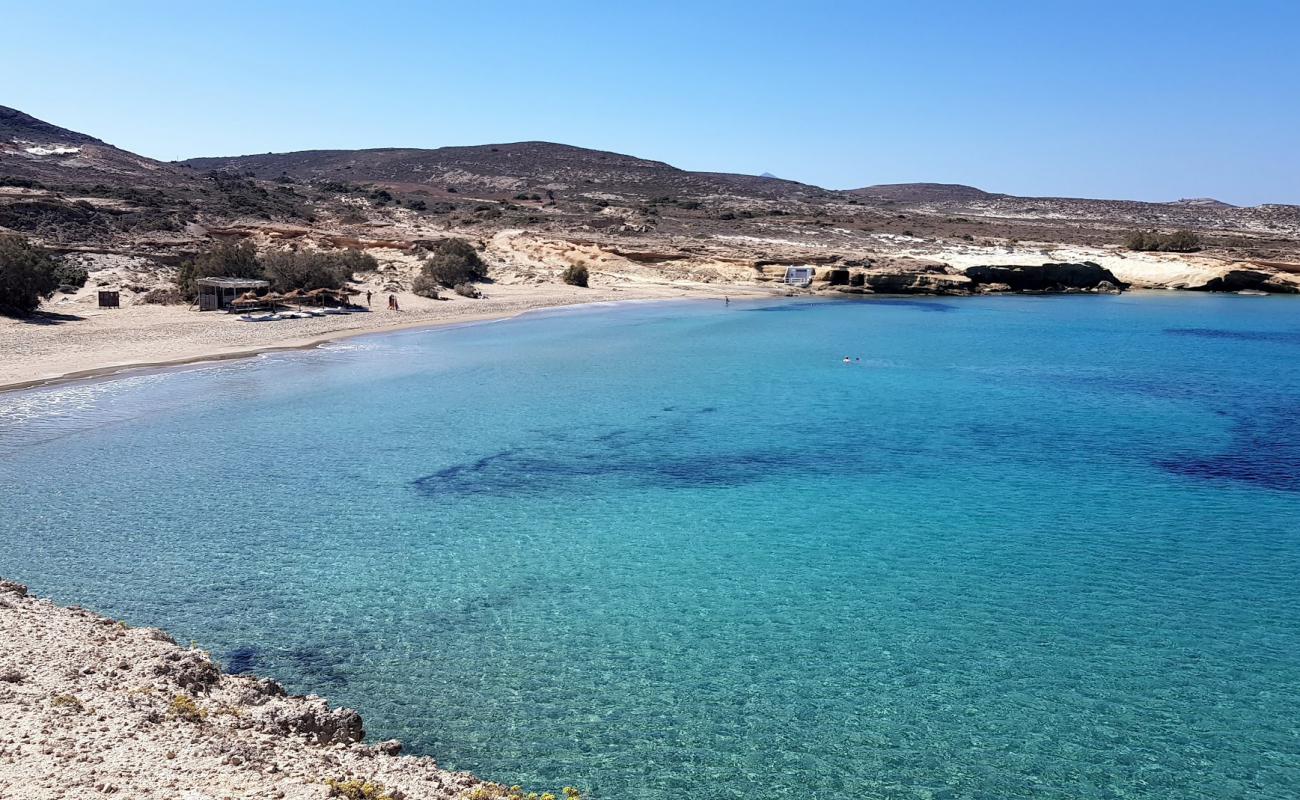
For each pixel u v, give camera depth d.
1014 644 15.68
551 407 35.78
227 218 104.44
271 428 31.39
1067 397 39.00
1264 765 12.15
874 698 13.82
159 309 60.66
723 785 11.57
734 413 35.09
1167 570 19.17
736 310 77.06
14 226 83.44
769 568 19.19
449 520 22.09
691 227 128.88
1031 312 77.94
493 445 29.64
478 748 12.34
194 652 12.87
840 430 32.38
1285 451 29.44
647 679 14.35
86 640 12.62
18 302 53.75
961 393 39.72
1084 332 63.69
